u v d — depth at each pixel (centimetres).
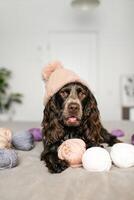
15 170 128
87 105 156
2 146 154
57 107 152
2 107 548
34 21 542
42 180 113
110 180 109
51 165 129
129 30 539
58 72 159
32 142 171
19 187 108
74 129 154
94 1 379
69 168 126
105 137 174
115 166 130
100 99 550
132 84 538
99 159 121
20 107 559
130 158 126
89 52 546
